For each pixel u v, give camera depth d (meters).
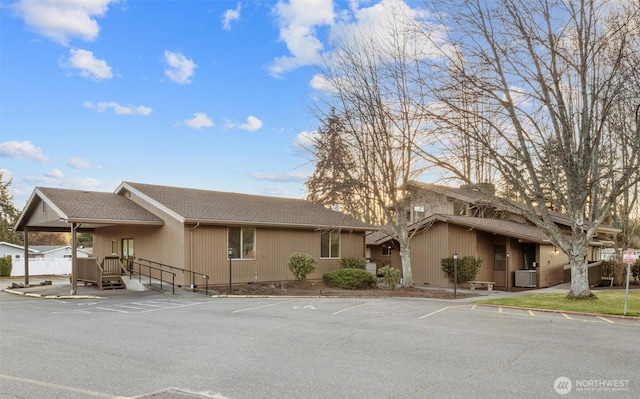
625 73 16.20
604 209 16.30
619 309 14.30
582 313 13.96
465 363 7.73
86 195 22.73
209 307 15.30
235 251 22.73
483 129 20.50
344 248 28.05
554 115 16.33
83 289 21.28
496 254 26.94
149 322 12.14
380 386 6.40
